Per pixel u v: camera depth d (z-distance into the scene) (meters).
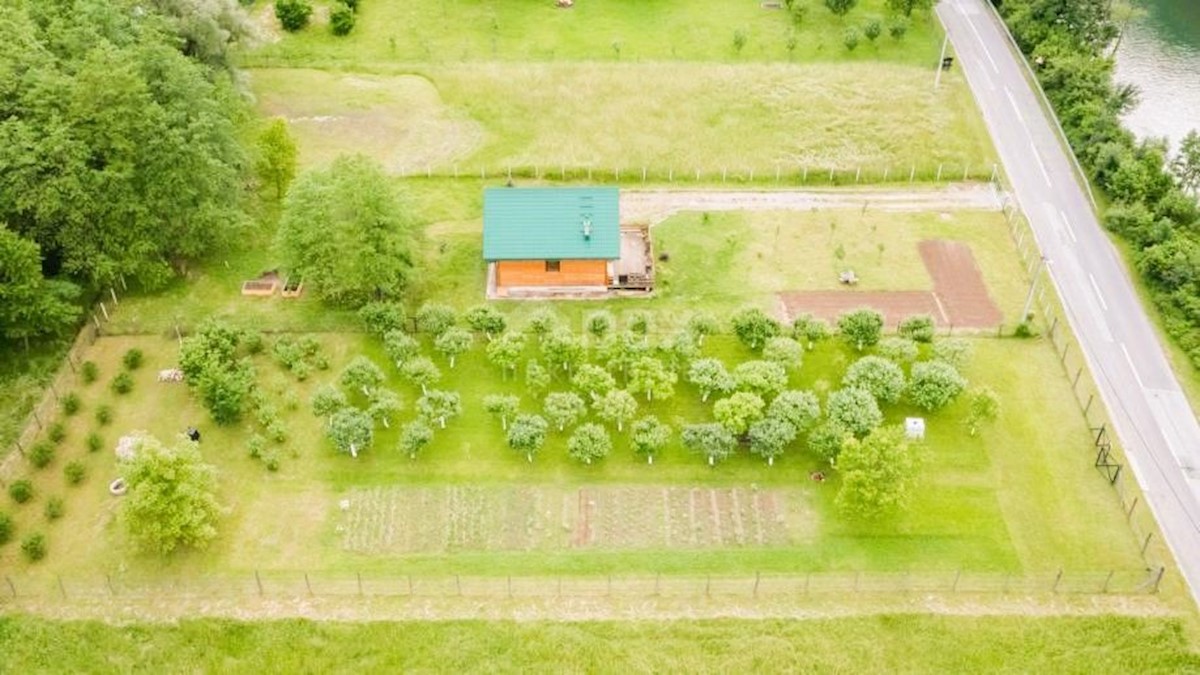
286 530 55.94
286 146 78.19
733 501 57.75
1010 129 90.56
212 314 70.06
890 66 99.69
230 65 86.25
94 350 66.81
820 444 58.03
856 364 62.78
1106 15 103.31
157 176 67.69
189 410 62.78
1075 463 59.94
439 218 79.56
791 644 50.47
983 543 55.44
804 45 103.69
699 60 100.88
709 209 81.44
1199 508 57.59
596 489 58.44
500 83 96.31
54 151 63.84
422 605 52.47
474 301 71.94
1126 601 52.75
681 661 49.75
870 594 53.06
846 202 82.44
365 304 69.62
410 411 62.94
